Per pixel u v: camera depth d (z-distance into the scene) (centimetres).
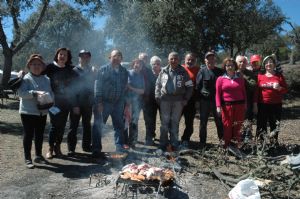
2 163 605
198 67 770
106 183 508
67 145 731
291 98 1862
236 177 555
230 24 1478
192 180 542
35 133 600
